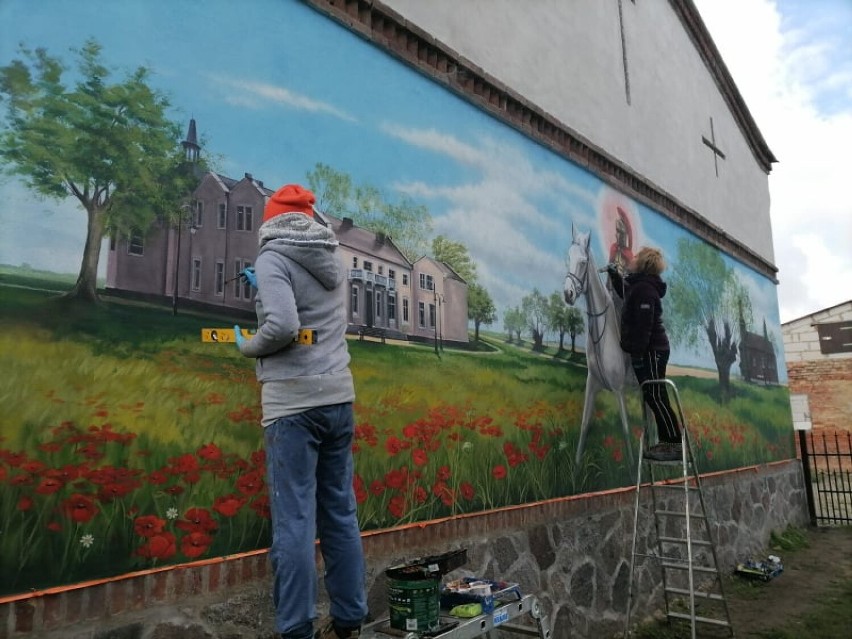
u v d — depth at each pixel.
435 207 4.23
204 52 3.03
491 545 4.08
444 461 3.91
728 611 5.46
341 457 2.62
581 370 5.39
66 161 2.51
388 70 4.04
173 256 2.80
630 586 4.88
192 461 2.70
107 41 2.68
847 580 6.92
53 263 2.43
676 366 7.21
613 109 6.79
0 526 2.15
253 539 2.83
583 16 6.50
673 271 7.52
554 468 4.84
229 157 3.07
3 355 2.26
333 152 3.58
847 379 19.03
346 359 2.68
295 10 3.50
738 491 7.82
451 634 2.69
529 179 5.19
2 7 2.42
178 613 2.53
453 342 4.19
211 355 2.85
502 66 5.19
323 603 2.97
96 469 2.41
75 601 2.27
